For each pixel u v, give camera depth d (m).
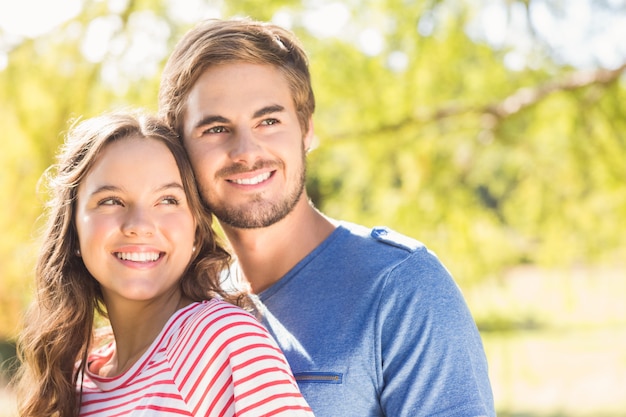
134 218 1.95
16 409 2.24
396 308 1.97
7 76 4.95
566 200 5.46
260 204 2.08
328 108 5.45
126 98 4.96
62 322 2.11
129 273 1.96
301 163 2.17
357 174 5.49
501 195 5.66
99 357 2.16
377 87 5.43
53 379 2.09
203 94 2.10
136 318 2.04
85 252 2.01
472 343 1.98
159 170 2.00
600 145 5.35
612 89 5.27
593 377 8.96
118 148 2.00
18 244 4.67
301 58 2.24
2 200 4.78
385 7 5.32
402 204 5.37
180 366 1.79
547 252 5.50
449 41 5.34
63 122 4.88
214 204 2.11
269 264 2.16
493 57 5.42
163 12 5.00
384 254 2.05
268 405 1.72
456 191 5.44
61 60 5.03
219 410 1.74
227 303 1.87
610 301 5.45
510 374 5.46
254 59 2.11
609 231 5.46
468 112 5.39
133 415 1.81
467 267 5.33
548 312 5.52
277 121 2.12
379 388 1.98
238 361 1.75
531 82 5.43
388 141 5.42
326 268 2.09
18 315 4.54
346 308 2.00
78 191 2.06
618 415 8.23
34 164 4.86
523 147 5.48
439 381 1.92
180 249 2.01
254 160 2.07
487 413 1.93
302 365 1.97
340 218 5.46
